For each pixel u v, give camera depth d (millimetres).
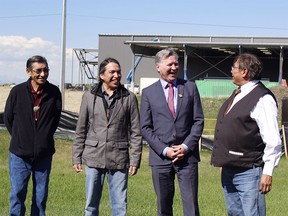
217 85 44406
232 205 6074
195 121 6852
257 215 5867
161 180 6770
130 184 12531
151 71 63062
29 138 6969
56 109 7133
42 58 6988
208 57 56875
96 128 6871
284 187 12906
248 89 5875
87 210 6949
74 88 58781
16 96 7027
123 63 63656
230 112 5906
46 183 7141
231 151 5879
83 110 6934
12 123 7105
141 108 6891
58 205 9633
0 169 14438
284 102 21609
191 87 6863
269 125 5652
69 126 17828
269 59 56344
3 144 16766
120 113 6852
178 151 6629
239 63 5898
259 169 5844
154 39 53719
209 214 9250
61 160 16094
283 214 9508
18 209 7059
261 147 5852
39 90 7020
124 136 6934
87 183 6910
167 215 6852
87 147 6906
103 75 6875
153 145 6723
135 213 9016
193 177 6742
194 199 6719
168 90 6816
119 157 6855
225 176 6059
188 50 49281
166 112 6738
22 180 7031
